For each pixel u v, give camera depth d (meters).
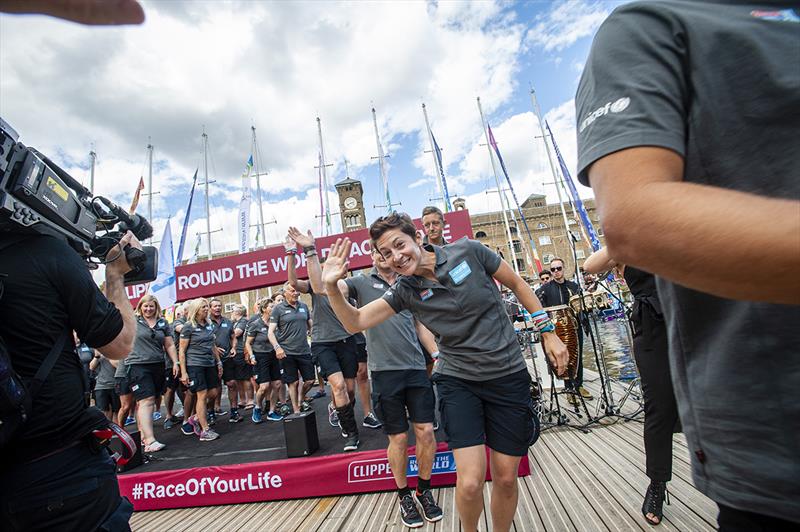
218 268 5.45
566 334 4.29
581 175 0.67
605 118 0.61
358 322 2.02
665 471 2.26
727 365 0.61
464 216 4.92
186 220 16.23
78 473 1.17
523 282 2.10
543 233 36.56
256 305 6.76
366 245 5.20
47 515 1.10
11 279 1.15
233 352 6.73
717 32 0.60
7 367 1.01
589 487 2.77
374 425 4.60
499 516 1.91
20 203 1.16
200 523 3.00
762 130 0.56
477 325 1.88
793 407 0.55
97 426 1.25
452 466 3.08
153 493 3.37
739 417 0.59
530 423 1.91
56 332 1.21
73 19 0.51
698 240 0.47
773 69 0.56
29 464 1.10
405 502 2.63
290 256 4.28
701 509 2.37
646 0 0.67
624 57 0.64
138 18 0.53
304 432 3.57
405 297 2.03
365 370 4.70
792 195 0.53
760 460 0.57
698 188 0.50
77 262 1.31
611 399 4.36
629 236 0.54
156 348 5.11
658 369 2.23
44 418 1.13
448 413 1.91
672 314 0.73
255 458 3.94
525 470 3.07
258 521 2.92
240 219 17.00
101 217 1.65
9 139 1.12
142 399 4.85
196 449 4.68
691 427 0.69
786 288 0.44
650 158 0.55
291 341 5.62
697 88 0.60
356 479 3.18
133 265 1.67
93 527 1.17
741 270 0.45
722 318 0.63
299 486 3.22
